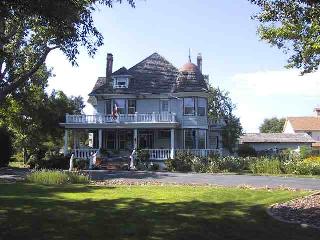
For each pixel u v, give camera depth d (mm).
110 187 21328
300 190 20312
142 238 10695
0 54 20234
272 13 16094
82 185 22578
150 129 49062
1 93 30312
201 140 49250
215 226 11945
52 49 30391
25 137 53250
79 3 15250
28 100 49594
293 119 100688
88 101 54750
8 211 13875
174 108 49688
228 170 38688
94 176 30703
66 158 41656
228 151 61219
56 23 14133
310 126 97125
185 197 17203
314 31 17594
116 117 47750
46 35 25500
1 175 30953
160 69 52156
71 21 14297
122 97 50594
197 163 39562
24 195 17625
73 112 57656
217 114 64250
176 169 40094
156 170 40531
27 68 32031
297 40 19719
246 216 13227
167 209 14367
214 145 59500
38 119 52719
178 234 11086
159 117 47188
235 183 25234
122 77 50719
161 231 11367
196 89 48906
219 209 14398
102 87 51438
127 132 49969
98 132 49938
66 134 47938
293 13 15516
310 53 19297
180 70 50969
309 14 15008
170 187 21594
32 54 31281
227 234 11117
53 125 54219
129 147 49750
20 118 51031
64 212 13734
